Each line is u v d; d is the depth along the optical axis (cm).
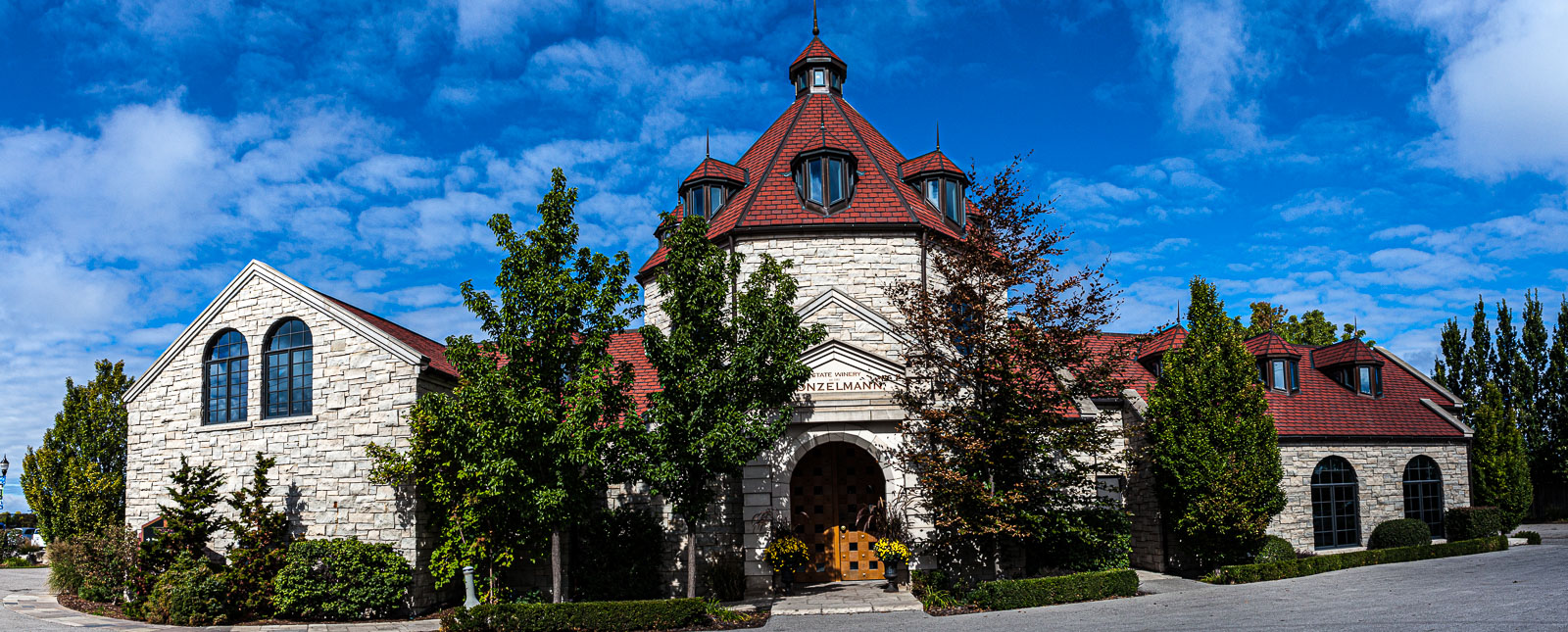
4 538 3884
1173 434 2364
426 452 2014
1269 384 2925
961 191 2895
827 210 2711
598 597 2172
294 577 2020
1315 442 2738
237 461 2284
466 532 2047
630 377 1980
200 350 2383
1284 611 1655
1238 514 2234
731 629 1770
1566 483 4428
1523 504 3316
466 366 1856
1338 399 2967
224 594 2048
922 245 2656
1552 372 4494
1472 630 1364
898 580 2248
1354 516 2784
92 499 2934
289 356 2289
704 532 2272
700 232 1936
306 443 2206
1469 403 4728
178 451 2362
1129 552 2423
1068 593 1941
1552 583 1850
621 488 2314
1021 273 2036
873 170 2877
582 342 1894
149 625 2017
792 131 3081
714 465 1862
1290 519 2659
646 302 2956
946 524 1955
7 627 2011
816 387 2238
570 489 1830
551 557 2158
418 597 2086
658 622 1794
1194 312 2438
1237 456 2297
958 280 2061
